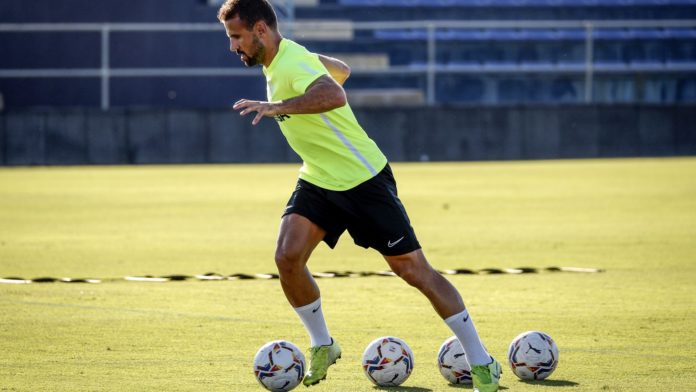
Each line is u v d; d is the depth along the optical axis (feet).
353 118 73.61
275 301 114.11
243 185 290.56
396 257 72.79
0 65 437.17
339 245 169.89
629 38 483.51
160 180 310.65
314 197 73.56
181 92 438.81
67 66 439.63
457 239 172.76
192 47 442.09
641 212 215.51
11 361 82.94
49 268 141.79
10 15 451.12
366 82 463.42
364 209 72.79
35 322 100.94
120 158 389.60
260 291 121.29
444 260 148.25
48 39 438.81
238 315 105.19
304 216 73.67
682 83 451.12
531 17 496.64
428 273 72.43
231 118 392.47
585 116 401.49
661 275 132.46
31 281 128.98
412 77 465.47
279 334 95.04
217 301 114.11
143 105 437.58
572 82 459.32
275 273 136.87
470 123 397.19
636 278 130.00
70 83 438.40
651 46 484.33
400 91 456.45
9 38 437.58
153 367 80.89
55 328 97.76
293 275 73.61
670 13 503.61
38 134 385.91
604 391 72.08
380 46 470.80
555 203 235.40
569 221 199.62
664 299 113.91
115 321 101.60
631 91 456.45
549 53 483.51
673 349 87.25
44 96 438.40
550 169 346.54
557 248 161.17
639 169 340.18
